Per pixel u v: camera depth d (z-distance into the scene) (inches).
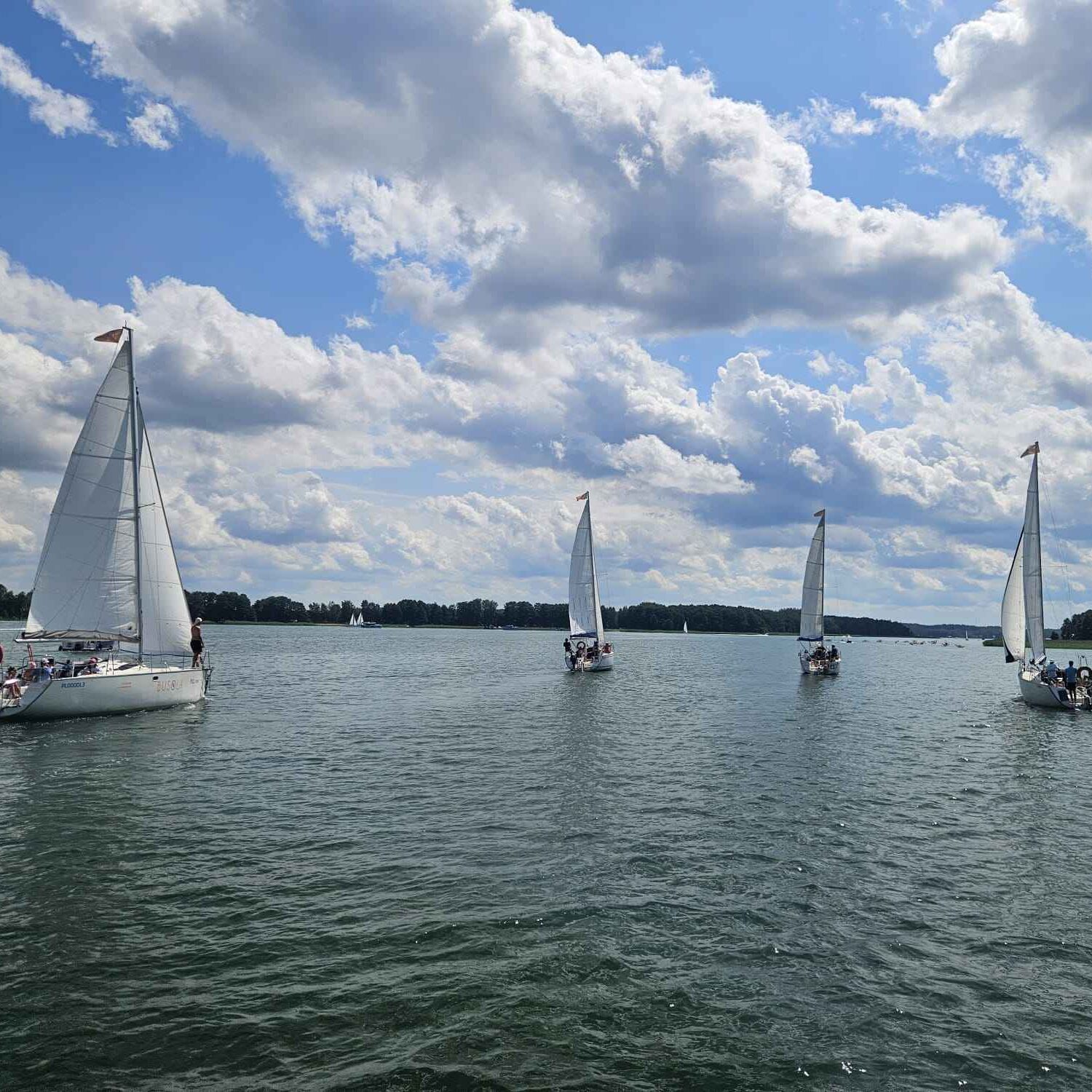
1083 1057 408.2
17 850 702.5
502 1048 404.5
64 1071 378.3
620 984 473.4
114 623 1541.6
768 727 1555.1
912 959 513.3
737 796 939.3
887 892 628.1
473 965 492.4
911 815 864.3
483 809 864.9
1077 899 619.5
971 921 574.6
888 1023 436.5
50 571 1494.8
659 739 1382.9
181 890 611.8
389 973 480.7
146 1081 372.5
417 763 1128.8
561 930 545.6
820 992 467.8
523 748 1273.4
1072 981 487.8
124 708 1534.2
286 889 616.4
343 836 756.6
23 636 1473.9
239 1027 418.9
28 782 967.6
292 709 1768.0
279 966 487.8
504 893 612.4
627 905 591.2
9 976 470.9
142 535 1592.0
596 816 838.5
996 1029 432.1
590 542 2945.4
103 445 1525.6
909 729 1560.0
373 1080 376.2
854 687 2689.5
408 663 3686.0
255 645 5565.9
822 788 987.3
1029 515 2060.8
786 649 7180.1
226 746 1242.0
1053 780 1067.9
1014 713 1886.1
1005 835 794.8
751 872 666.8
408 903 590.9
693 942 530.6
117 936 527.2
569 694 2249.0
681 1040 415.5
